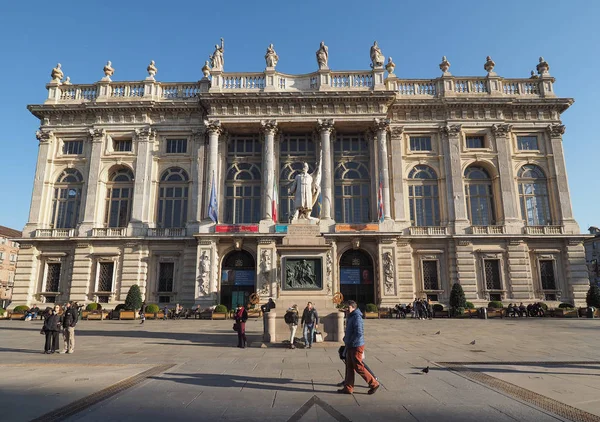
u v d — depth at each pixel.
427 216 37.75
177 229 36.97
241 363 11.40
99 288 36.03
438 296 35.41
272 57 39.25
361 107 37.78
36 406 7.05
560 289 35.38
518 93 39.69
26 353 13.90
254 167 38.97
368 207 37.91
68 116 39.72
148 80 39.97
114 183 38.78
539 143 38.88
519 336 18.81
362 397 7.69
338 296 19.09
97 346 15.62
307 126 38.44
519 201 37.84
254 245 35.47
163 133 39.31
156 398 7.56
